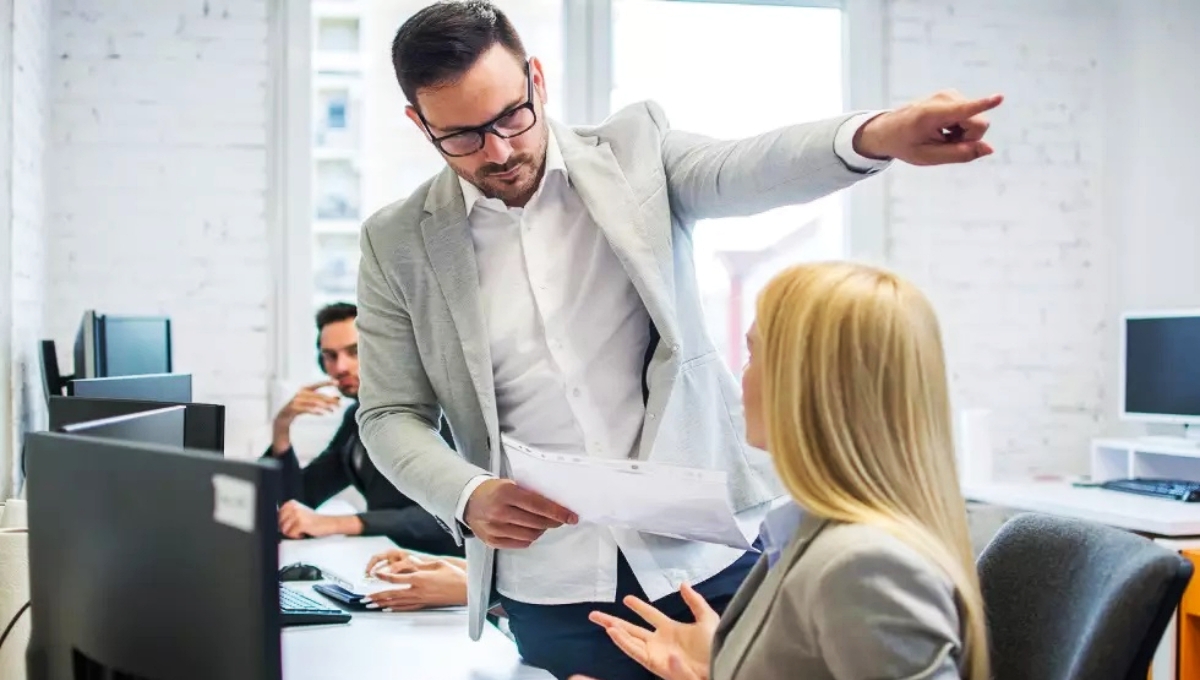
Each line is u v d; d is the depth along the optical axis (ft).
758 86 13.75
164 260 12.44
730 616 4.18
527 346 5.24
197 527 2.95
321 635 6.15
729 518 4.47
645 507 4.49
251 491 2.76
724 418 5.39
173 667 3.05
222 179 12.56
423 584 6.83
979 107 3.85
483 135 4.89
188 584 2.99
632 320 5.28
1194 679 9.30
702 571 5.22
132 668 3.24
